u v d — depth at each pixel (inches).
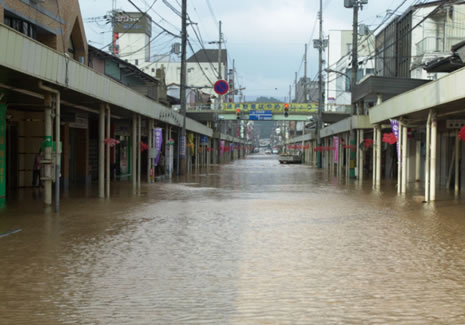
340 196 818.8
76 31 949.8
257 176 1451.8
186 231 452.1
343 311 225.6
